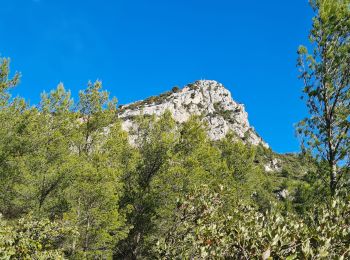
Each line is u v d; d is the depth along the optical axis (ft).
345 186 30.30
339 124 32.89
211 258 14.92
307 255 12.25
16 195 58.80
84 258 53.57
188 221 18.52
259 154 281.13
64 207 60.59
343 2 33.60
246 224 15.57
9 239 23.08
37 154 66.18
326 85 33.88
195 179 64.75
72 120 75.82
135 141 76.64
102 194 59.82
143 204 66.28
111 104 80.48
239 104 369.30
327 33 33.40
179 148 73.10
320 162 32.58
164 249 17.10
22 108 74.02
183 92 351.46
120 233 62.28
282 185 128.57
